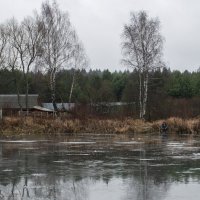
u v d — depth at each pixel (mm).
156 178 19344
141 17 59438
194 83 108125
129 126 53219
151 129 53312
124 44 59469
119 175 20203
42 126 51469
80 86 95375
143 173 20719
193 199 15398
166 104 68812
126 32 59469
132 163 24203
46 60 62000
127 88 78500
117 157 27000
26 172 21125
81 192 16562
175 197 15656
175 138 43688
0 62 76375
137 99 65500
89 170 21688
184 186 17562
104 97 81188
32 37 64375
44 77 69438
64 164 23859
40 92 91438
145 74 59281
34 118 53250
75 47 64250
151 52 59000
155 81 71562
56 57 62188
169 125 53469
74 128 52250
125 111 63625
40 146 34219
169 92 102562
